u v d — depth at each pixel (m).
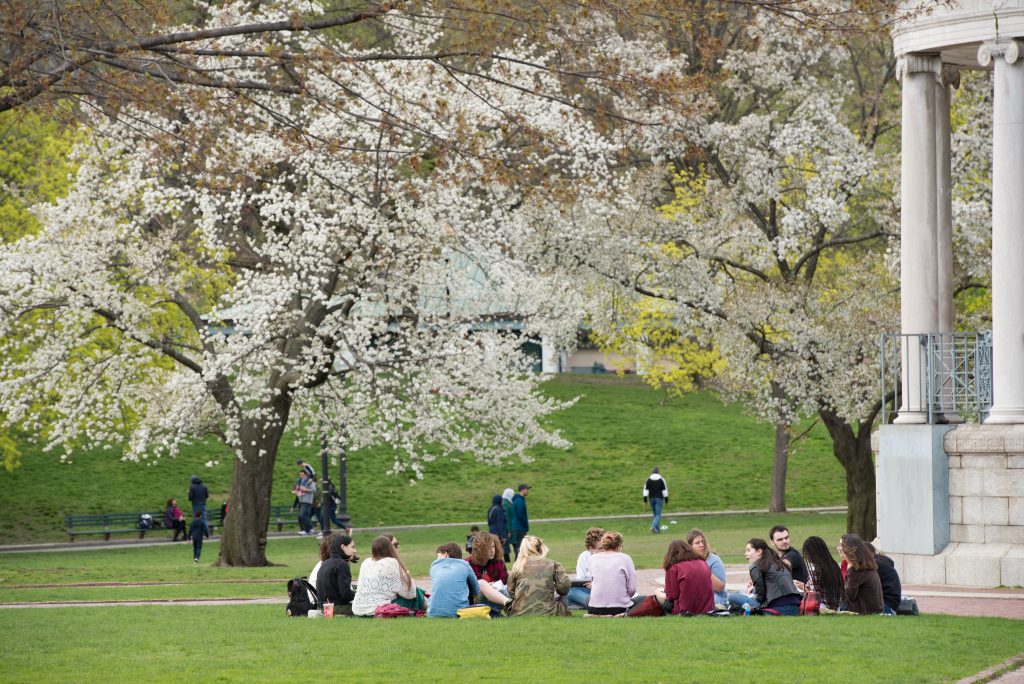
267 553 62.38
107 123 42.38
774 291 60.34
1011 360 37.09
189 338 62.31
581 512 88.31
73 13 26.77
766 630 24.67
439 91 47.44
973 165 59.97
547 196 30.75
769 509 86.94
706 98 30.72
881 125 66.81
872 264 66.94
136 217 52.25
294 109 49.12
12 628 27.56
